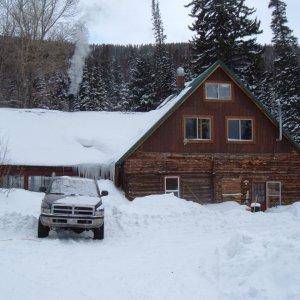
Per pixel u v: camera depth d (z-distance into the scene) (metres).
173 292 8.52
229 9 44.34
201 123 29.03
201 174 28.80
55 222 14.72
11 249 12.12
